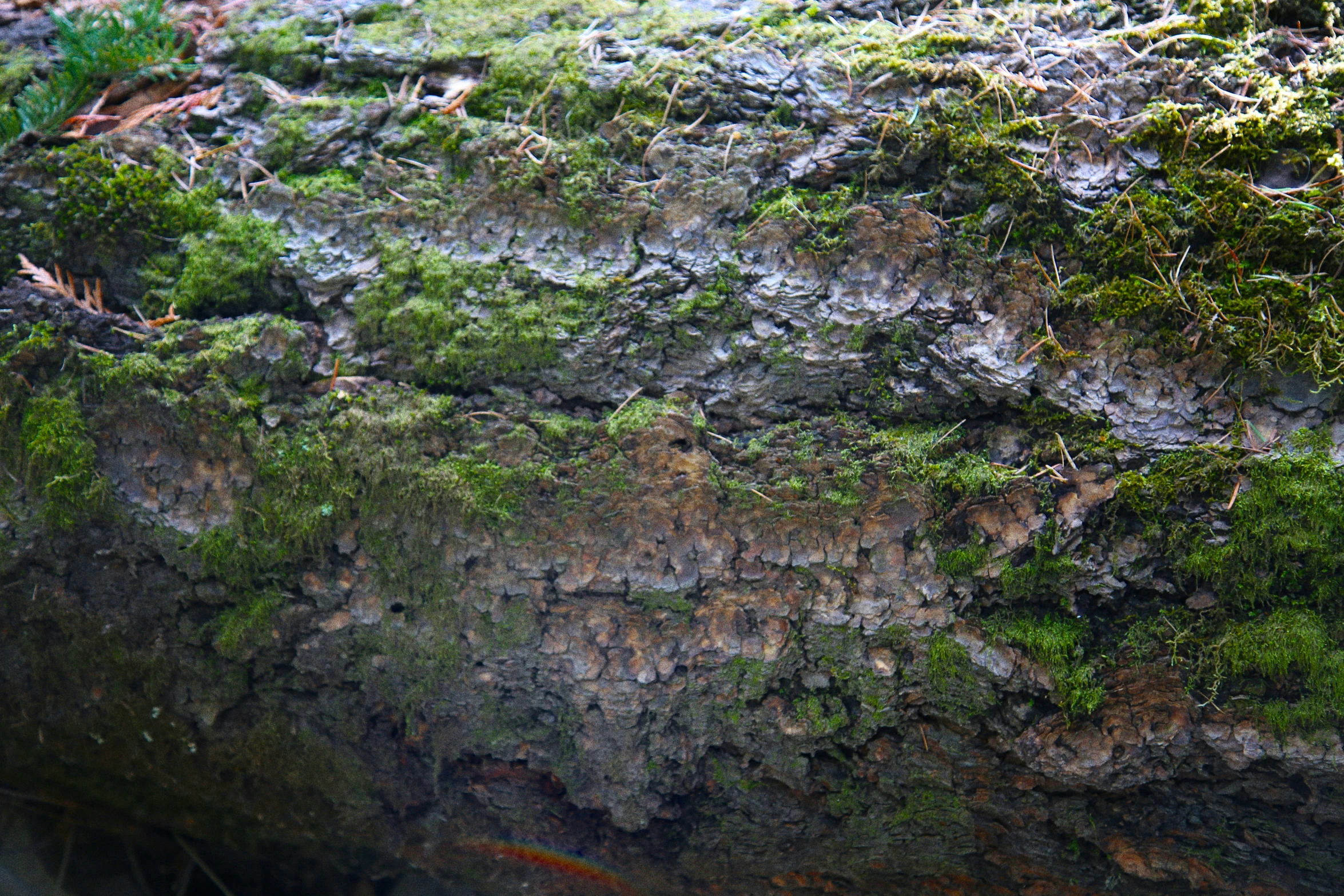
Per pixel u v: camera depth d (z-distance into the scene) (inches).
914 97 60.1
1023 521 55.9
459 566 59.5
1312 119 55.7
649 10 67.3
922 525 57.0
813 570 57.8
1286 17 59.6
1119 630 56.2
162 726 68.6
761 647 59.1
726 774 64.1
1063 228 57.5
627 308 59.2
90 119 66.7
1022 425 57.7
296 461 58.9
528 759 65.2
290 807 73.8
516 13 68.3
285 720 66.4
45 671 67.6
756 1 66.8
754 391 59.5
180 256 62.8
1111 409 55.6
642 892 73.8
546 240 60.4
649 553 58.3
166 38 70.1
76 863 90.0
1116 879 62.2
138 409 59.7
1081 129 58.3
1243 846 58.6
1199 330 54.6
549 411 59.9
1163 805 58.7
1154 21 61.2
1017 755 58.4
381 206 61.7
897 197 58.8
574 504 58.0
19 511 61.7
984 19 63.1
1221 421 54.7
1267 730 54.0
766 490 57.4
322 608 61.6
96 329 61.1
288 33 68.7
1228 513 53.7
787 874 71.0
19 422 60.8
